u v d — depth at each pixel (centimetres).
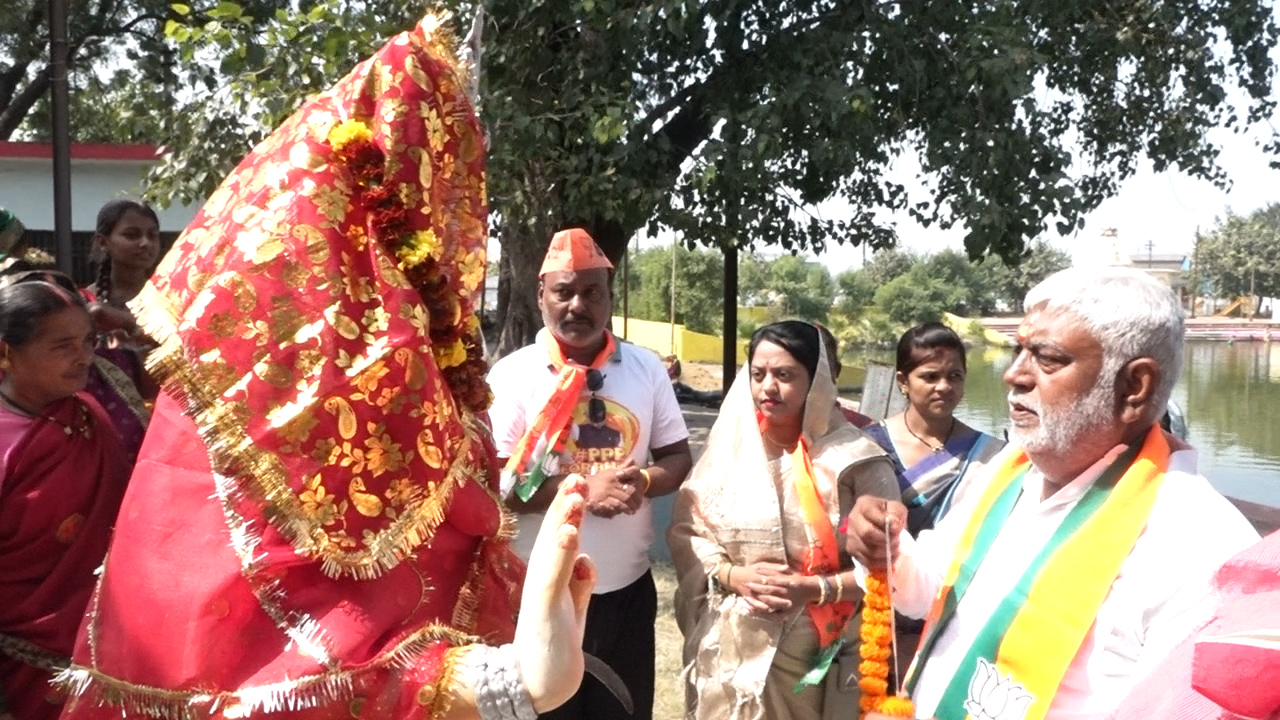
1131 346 203
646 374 373
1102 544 206
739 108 916
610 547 353
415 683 179
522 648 179
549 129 803
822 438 339
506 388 362
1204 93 1084
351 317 189
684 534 343
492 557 212
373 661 179
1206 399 1561
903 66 901
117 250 368
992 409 1210
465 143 212
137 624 181
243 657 179
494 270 1220
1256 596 143
